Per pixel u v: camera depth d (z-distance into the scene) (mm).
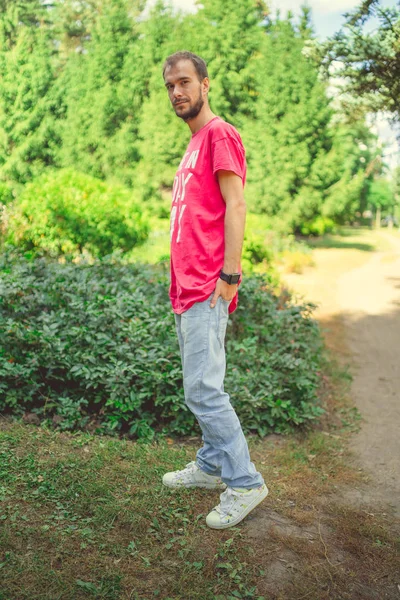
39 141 16422
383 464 3879
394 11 8562
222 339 2553
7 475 2846
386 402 5367
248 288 5660
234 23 19438
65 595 2062
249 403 4121
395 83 9656
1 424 3586
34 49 16562
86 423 3832
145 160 17281
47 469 2943
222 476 2590
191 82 2467
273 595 2223
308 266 16375
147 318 4617
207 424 2531
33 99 16312
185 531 2545
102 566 2252
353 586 2344
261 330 5488
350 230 43375
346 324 9125
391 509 3154
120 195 10344
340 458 3902
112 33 17031
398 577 2441
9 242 8961
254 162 20703
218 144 2396
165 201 17484
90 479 2887
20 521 2482
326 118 20828
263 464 3619
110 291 5355
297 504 3023
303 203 21062
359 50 8992
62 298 4898
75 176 10180
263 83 20266
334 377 5977
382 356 7195
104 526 2514
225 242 2432
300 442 4168
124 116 17438
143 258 10930
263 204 20781
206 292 2457
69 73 16938
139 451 3359
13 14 16625
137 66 17203
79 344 4203
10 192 12008
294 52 20156
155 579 2225
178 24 18406
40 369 4125
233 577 2277
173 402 3918
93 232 9680
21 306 4695
